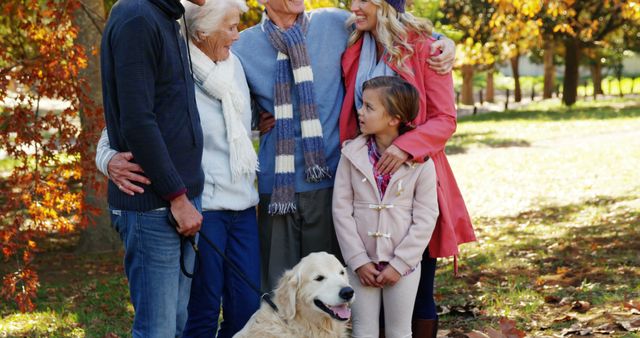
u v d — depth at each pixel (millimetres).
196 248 3664
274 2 4355
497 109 40438
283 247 4461
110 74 3350
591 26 12391
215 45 4004
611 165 16312
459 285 7289
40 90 7555
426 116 4305
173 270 3553
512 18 13125
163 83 3400
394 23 4191
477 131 26922
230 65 4109
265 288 4547
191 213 3451
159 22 3336
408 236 4055
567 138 22719
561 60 55812
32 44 9336
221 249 4164
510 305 6078
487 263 8289
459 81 62250
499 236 10156
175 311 3611
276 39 4344
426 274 4402
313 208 4402
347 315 3738
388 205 4082
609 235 9180
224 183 4117
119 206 3488
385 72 4305
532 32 12195
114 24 3307
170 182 3340
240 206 4184
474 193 14484
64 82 7547
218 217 4152
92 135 7758
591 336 4887
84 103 7652
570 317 5398
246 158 4117
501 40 13805
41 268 10352
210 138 4094
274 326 3910
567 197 13016
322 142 4316
